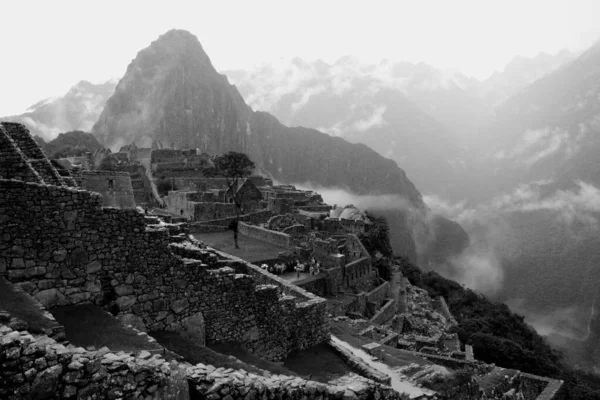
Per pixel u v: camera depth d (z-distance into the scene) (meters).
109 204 28.42
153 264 13.10
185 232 18.80
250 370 12.56
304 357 18.56
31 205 10.87
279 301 17.84
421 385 19.73
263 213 74.50
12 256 10.51
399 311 58.91
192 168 113.06
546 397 29.84
